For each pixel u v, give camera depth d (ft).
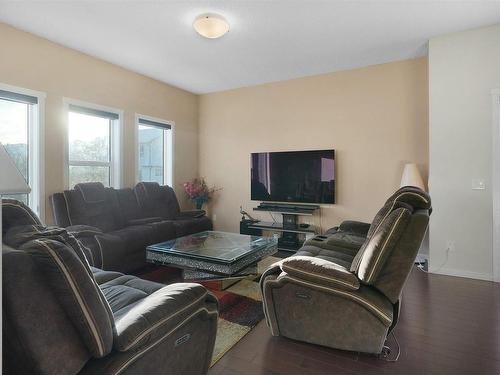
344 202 14.39
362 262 5.70
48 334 2.99
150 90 15.47
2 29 9.91
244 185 17.16
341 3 8.82
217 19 9.34
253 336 6.81
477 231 10.50
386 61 13.29
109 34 10.73
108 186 13.92
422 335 6.77
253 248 9.84
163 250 9.66
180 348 4.33
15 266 2.84
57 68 11.47
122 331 3.56
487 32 10.26
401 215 5.48
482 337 6.67
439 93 10.94
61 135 11.67
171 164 16.90
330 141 14.70
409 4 8.89
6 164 2.22
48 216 11.21
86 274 3.26
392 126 13.38
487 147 10.33
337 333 6.04
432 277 10.61
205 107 18.37
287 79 15.67
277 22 9.88
